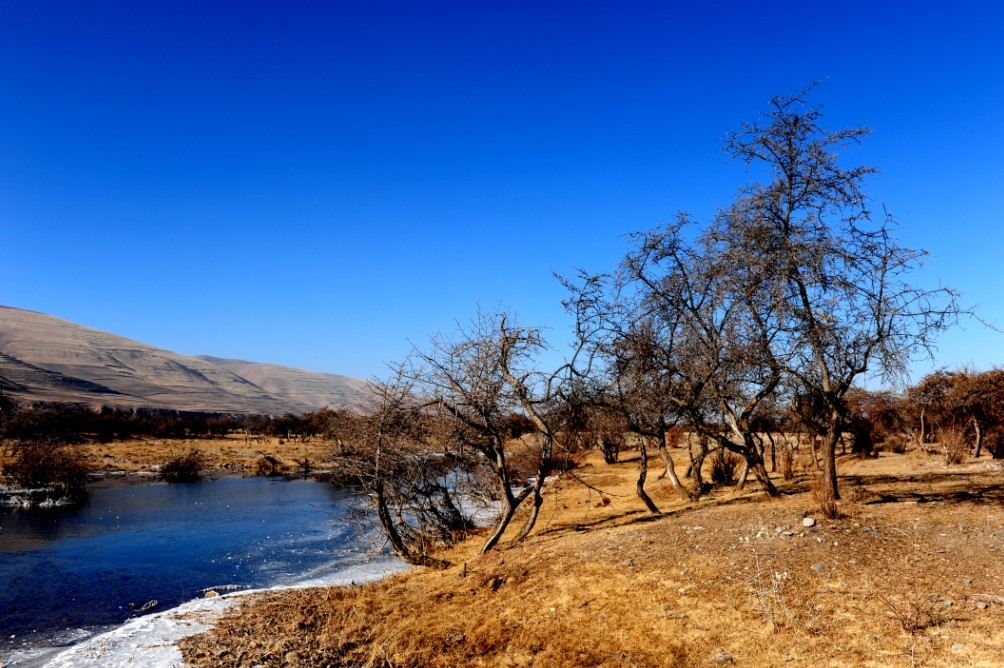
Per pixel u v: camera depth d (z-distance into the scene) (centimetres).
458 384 1406
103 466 4494
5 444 5794
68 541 2089
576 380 1504
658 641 841
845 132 1210
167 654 930
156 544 2028
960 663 668
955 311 1085
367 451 1529
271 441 8056
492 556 1380
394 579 1341
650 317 1585
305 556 1822
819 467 2270
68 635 1173
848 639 764
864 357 1196
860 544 1038
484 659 876
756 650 779
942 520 1102
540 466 1492
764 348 1325
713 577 1017
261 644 968
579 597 1027
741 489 1827
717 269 1361
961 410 2541
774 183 1276
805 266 1218
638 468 3203
